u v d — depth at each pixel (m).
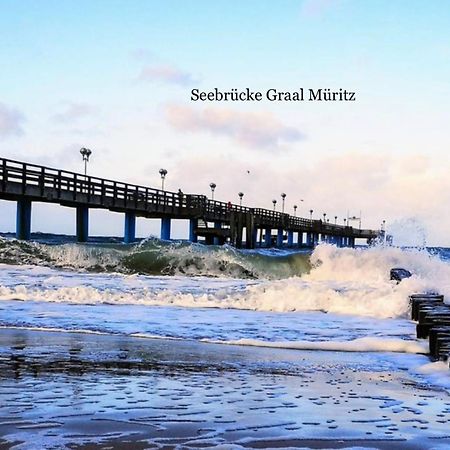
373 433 4.52
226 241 50.78
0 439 4.24
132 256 29.61
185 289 17.94
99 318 12.65
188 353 8.73
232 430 4.55
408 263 27.69
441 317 10.14
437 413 5.21
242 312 14.23
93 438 4.29
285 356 8.64
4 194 29.31
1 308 13.96
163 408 5.27
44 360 7.82
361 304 14.53
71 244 29.92
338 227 98.94
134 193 39.19
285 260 29.25
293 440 4.31
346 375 7.20
